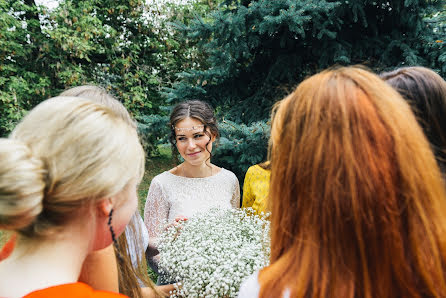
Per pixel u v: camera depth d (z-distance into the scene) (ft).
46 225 1.74
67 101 1.90
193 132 6.13
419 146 1.73
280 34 10.85
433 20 11.07
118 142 1.88
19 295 1.73
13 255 1.87
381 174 1.65
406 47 10.12
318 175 1.77
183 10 28.53
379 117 1.74
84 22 24.44
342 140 1.73
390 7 10.55
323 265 1.78
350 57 10.42
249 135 9.53
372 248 1.68
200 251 3.96
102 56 29.07
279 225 2.03
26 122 1.83
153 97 29.96
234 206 7.16
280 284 1.88
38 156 1.70
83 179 1.70
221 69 12.10
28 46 24.03
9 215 1.61
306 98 1.95
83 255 1.99
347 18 10.66
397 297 1.72
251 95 12.80
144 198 20.15
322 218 1.77
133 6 28.17
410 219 1.69
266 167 6.20
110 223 2.05
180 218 5.28
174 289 4.30
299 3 8.91
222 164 11.16
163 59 30.94
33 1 26.07
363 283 1.71
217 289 3.57
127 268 3.59
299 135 1.91
